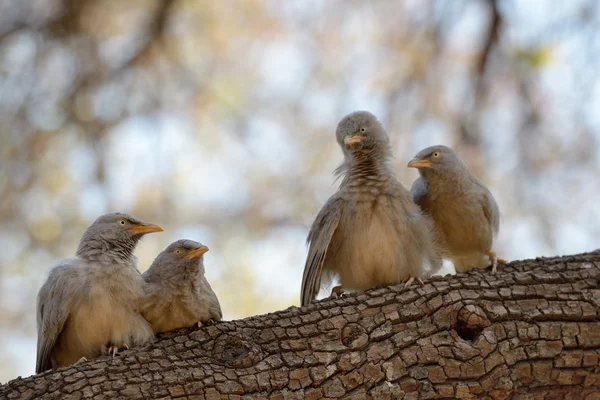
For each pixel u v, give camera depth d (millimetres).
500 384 7652
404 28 16109
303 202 15875
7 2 16125
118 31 16438
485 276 8297
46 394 7215
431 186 9812
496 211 10234
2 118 15641
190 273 8688
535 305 8008
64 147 15695
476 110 15422
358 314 8000
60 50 16094
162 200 15641
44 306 8766
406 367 7703
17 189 15430
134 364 7477
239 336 7770
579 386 7793
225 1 16438
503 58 15484
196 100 16219
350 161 9562
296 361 7664
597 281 8219
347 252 9172
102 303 8539
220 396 7363
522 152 15086
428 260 9406
